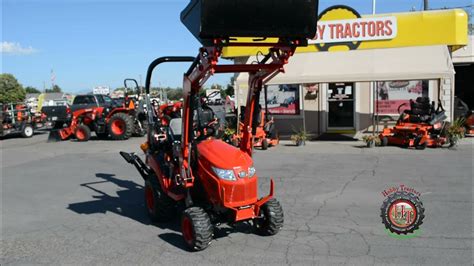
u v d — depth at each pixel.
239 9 4.52
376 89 15.52
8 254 5.48
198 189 5.62
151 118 7.00
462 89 25.55
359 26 15.18
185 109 5.34
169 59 6.48
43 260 5.25
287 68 14.77
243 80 14.42
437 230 5.74
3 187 9.49
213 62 4.68
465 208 6.64
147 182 6.61
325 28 15.40
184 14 5.23
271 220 5.57
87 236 6.07
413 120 13.08
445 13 14.60
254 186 5.35
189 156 5.39
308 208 6.93
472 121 14.94
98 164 12.02
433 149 12.41
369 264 4.77
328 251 5.18
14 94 61.69
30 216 7.20
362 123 16.27
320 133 16.58
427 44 14.78
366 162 10.70
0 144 18.56
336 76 13.68
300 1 4.72
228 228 6.05
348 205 7.03
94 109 18.58
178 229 6.22
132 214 7.12
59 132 18.50
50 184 9.66
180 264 4.95
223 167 5.16
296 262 4.89
